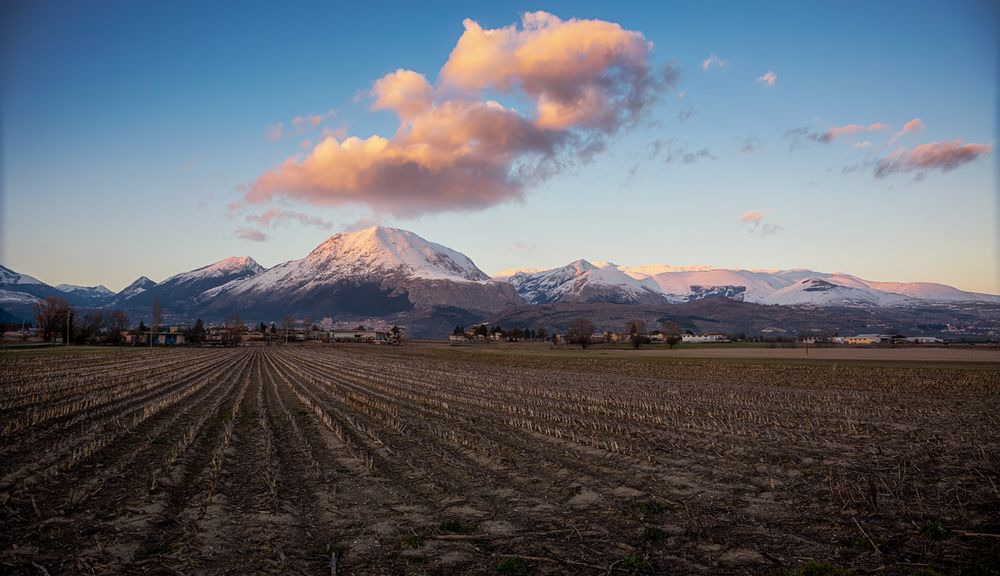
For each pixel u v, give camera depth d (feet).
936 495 45.65
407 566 32.71
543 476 52.70
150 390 132.05
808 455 61.31
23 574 31.12
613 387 149.59
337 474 53.42
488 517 41.27
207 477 51.98
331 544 36.04
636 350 453.58
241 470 55.31
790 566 32.42
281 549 34.94
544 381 169.48
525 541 36.42
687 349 470.80
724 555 34.06
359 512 42.39
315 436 72.79
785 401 116.26
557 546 35.58
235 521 40.19
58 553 34.04
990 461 57.93
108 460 57.47
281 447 65.98
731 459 59.31
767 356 338.75
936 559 33.04
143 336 574.97
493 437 72.08
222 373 194.80
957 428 79.82
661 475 52.70
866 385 158.40
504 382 164.25
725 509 42.65
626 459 59.16
